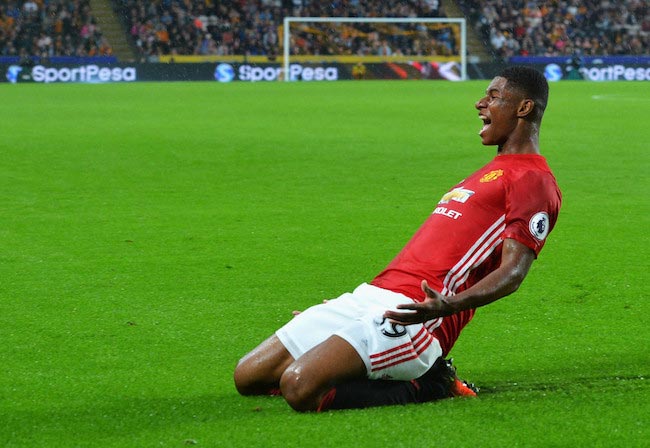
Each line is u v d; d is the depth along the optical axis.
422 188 26.27
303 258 17.80
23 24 98.75
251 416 9.41
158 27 103.50
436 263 9.62
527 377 10.85
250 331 13.02
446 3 109.69
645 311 14.04
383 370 9.34
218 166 30.72
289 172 29.36
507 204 9.56
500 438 8.69
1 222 21.34
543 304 14.42
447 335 9.88
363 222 21.34
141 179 28.05
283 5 106.94
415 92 74.19
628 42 110.56
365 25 106.50
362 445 8.52
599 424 9.05
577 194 25.22
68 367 11.36
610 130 42.56
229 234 20.00
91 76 94.94
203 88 80.44
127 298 14.82
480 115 10.02
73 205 23.61
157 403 9.98
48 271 16.67
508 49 108.38
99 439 8.88
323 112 53.12
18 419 9.50
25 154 33.59
